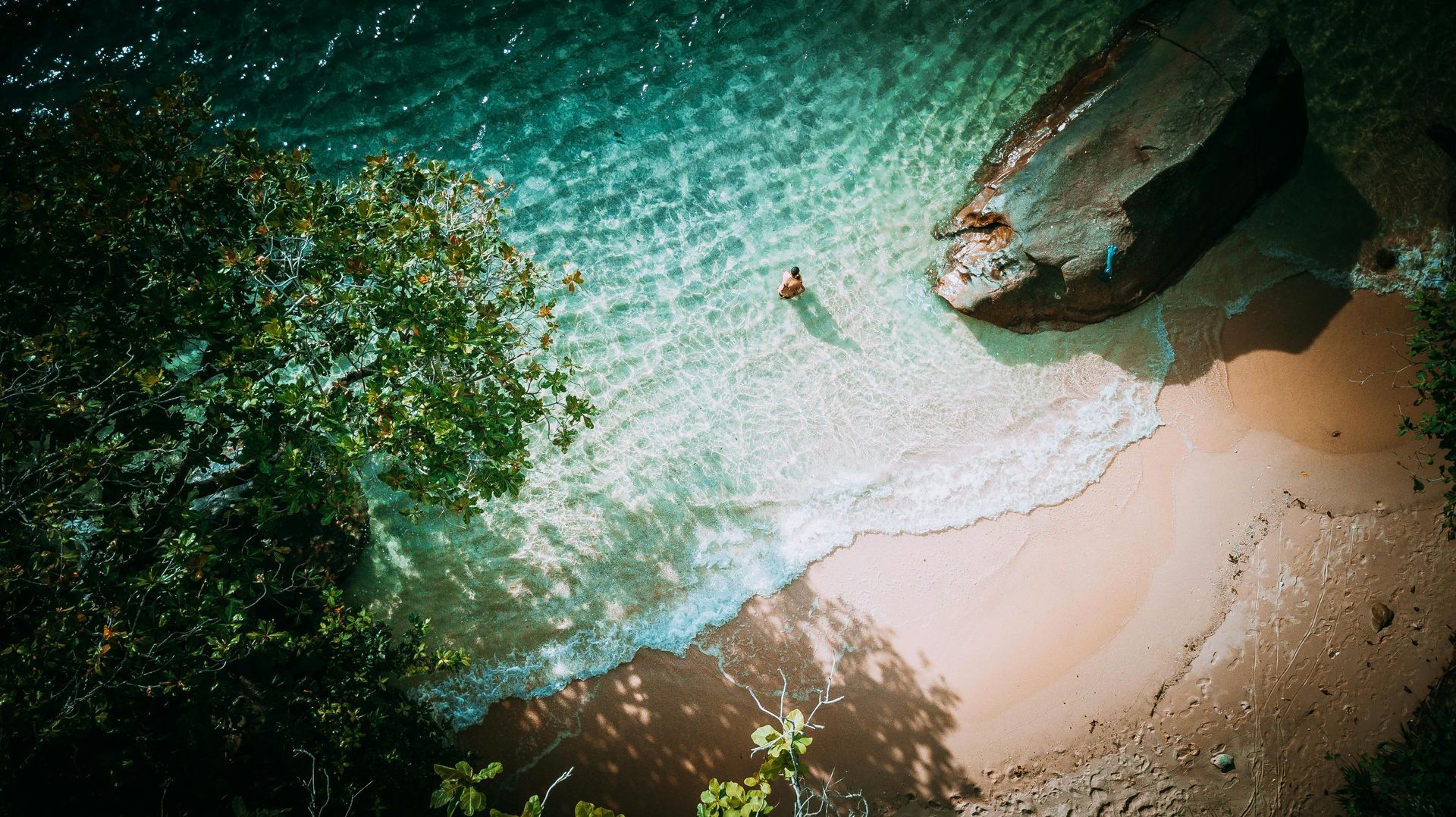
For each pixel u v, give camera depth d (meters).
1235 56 13.01
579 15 15.34
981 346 14.01
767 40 15.33
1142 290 13.56
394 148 14.90
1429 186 14.00
